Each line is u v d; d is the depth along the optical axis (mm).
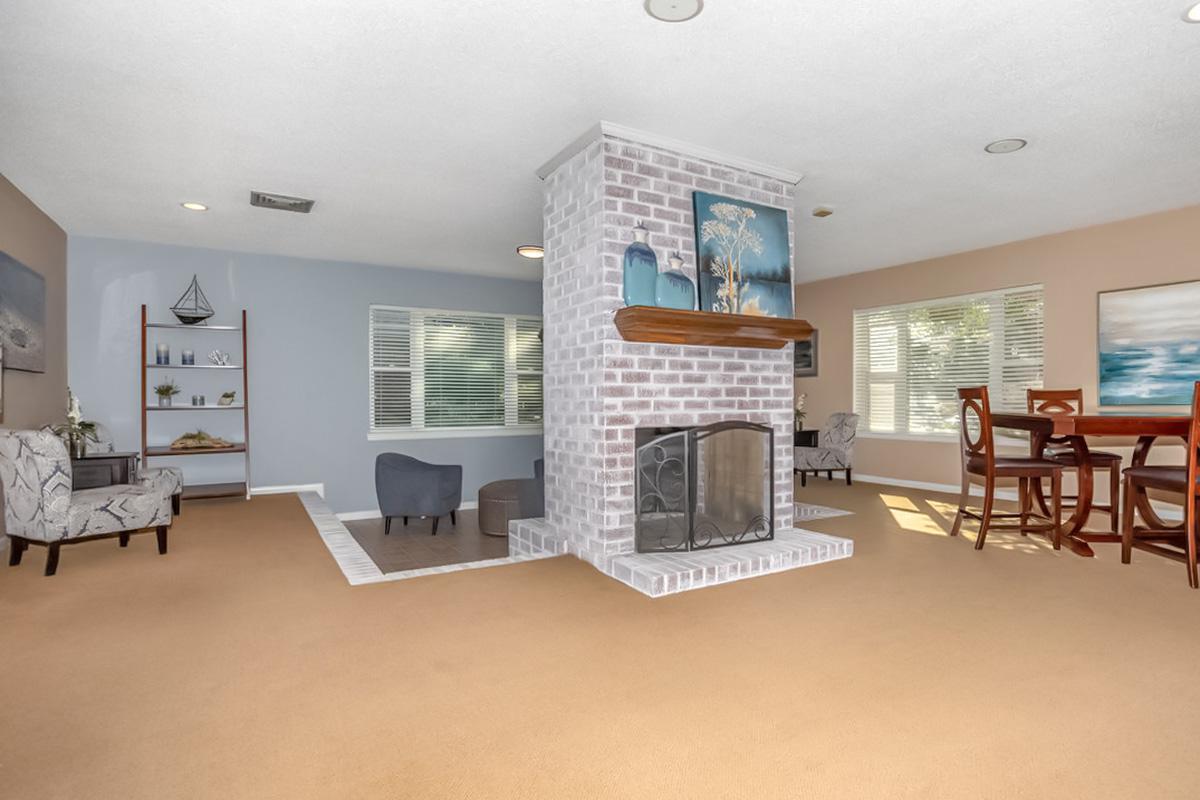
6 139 3406
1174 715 1837
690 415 3529
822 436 7176
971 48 2604
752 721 1800
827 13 2357
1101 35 2514
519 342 7617
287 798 1466
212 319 5969
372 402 6730
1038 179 4152
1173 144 3594
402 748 1670
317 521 4723
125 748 1670
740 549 3439
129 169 3865
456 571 3291
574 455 3529
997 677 2076
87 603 2830
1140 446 3965
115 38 2465
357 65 2697
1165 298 4887
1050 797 1467
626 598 2867
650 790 1494
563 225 3648
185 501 5648
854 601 2840
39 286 4594
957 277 6285
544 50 2596
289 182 4137
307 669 2145
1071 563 3510
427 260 6492
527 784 1518
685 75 2807
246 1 2242
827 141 3520
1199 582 3068
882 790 1490
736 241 3686
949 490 6375
